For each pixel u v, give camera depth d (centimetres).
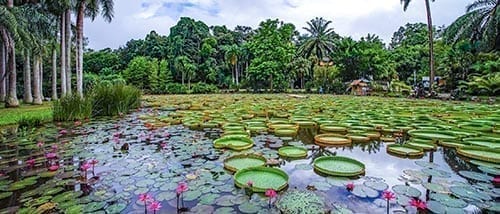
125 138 471
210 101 1369
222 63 3400
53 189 248
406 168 305
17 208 212
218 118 702
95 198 229
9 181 269
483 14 1509
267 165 318
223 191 242
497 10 1404
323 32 2903
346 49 2367
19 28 966
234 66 3247
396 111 797
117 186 255
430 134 470
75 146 413
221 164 323
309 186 253
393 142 439
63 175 285
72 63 2134
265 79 2553
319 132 524
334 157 331
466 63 1574
